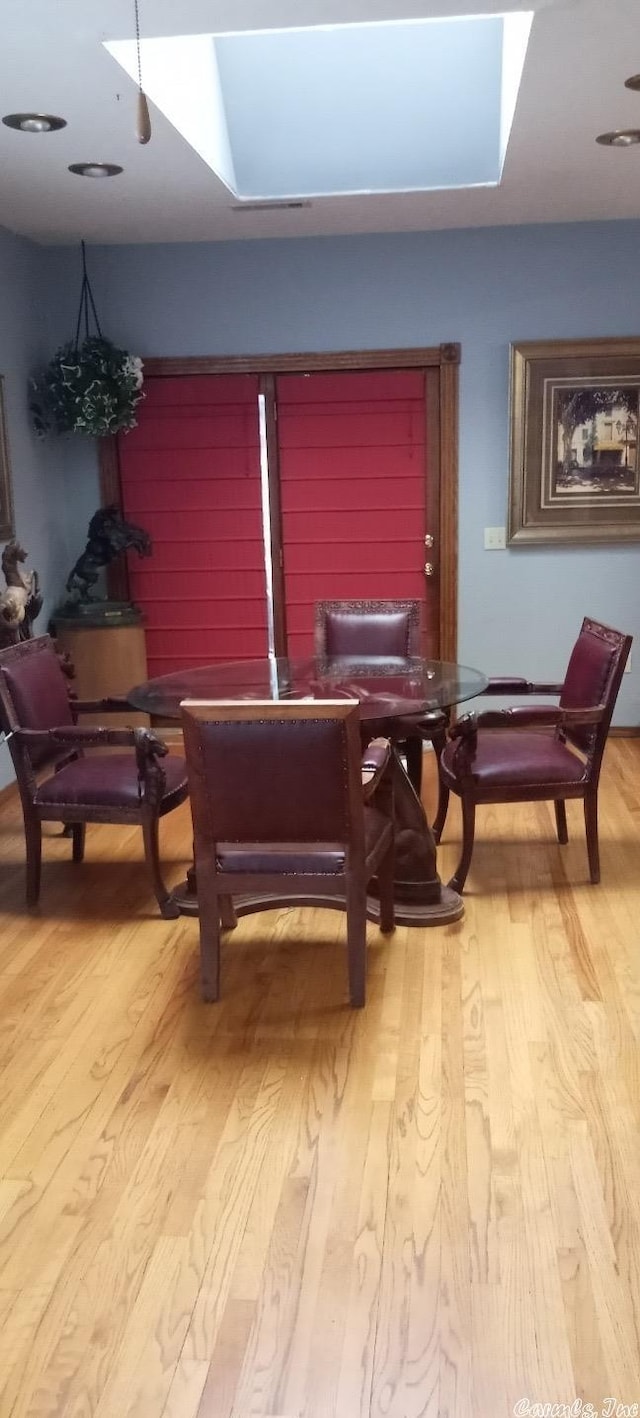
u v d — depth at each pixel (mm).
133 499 5316
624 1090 2361
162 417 5223
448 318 5023
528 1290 1806
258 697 3305
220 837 2676
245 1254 1907
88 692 5043
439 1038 2594
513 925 3227
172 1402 1614
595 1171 2098
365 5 2520
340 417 5172
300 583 5352
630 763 4934
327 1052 2547
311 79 3936
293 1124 2271
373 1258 1887
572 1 2502
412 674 3652
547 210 4594
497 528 5191
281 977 2943
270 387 5160
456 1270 1854
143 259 5043
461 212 4586
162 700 3299
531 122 3371
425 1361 1675
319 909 3418
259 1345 1713
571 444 5047
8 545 4480
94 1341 1729
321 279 5020
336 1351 1698
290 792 2580
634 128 3438
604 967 2941
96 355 4734
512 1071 2445
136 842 4082
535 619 5270
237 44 3807
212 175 3842
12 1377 1664
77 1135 2256
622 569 5188
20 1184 2107
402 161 4168
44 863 3883
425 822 3289
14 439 4680
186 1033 2656
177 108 3287
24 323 4812
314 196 4215
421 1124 2260
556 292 4957
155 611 5430
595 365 4961
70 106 3092
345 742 2510
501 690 3748
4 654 3416
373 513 5254
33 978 2975
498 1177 2088
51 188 3977
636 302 4945
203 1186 2086
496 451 5129
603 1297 1786
